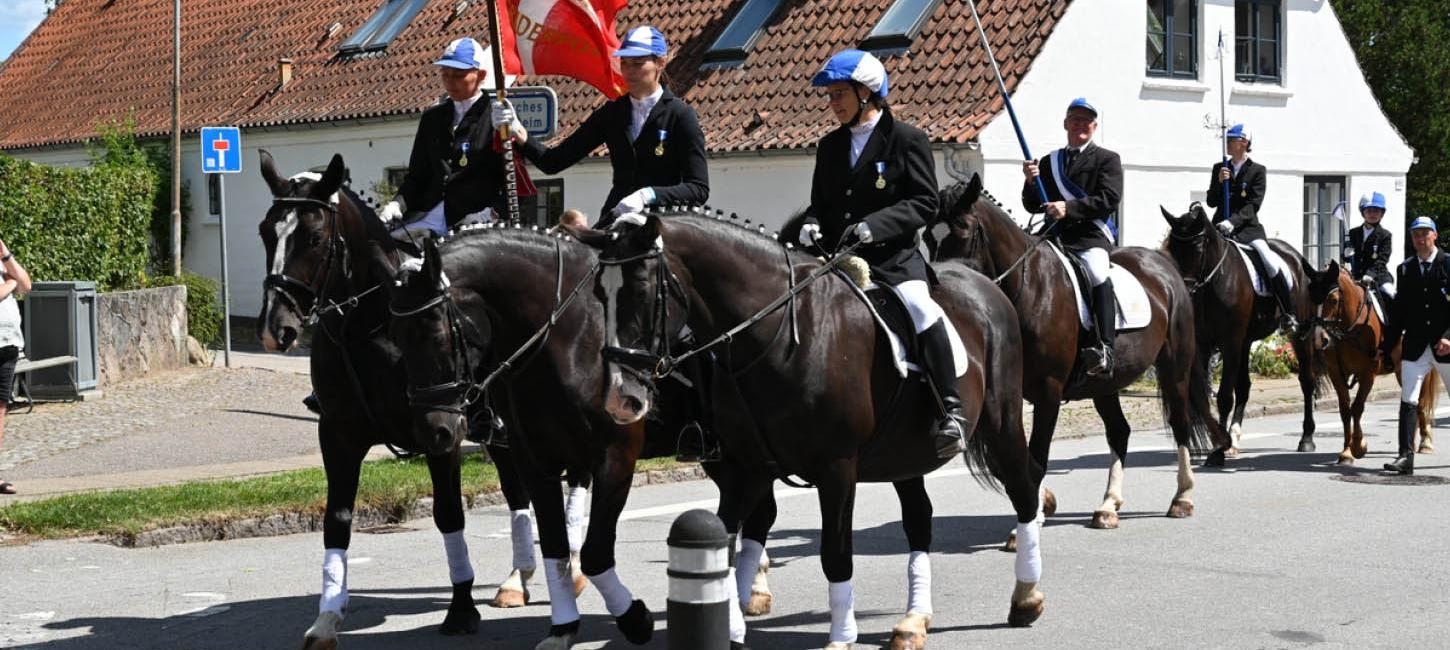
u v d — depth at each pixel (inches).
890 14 864.3
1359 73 1004.6
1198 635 296.5
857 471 273.6
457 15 1087.6
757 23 916.0
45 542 393.1
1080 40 821.2
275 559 380.2
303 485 450.0
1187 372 443.2
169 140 1163.3
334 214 280.5
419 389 250.2
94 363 679.1
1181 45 896.9
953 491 488.7
